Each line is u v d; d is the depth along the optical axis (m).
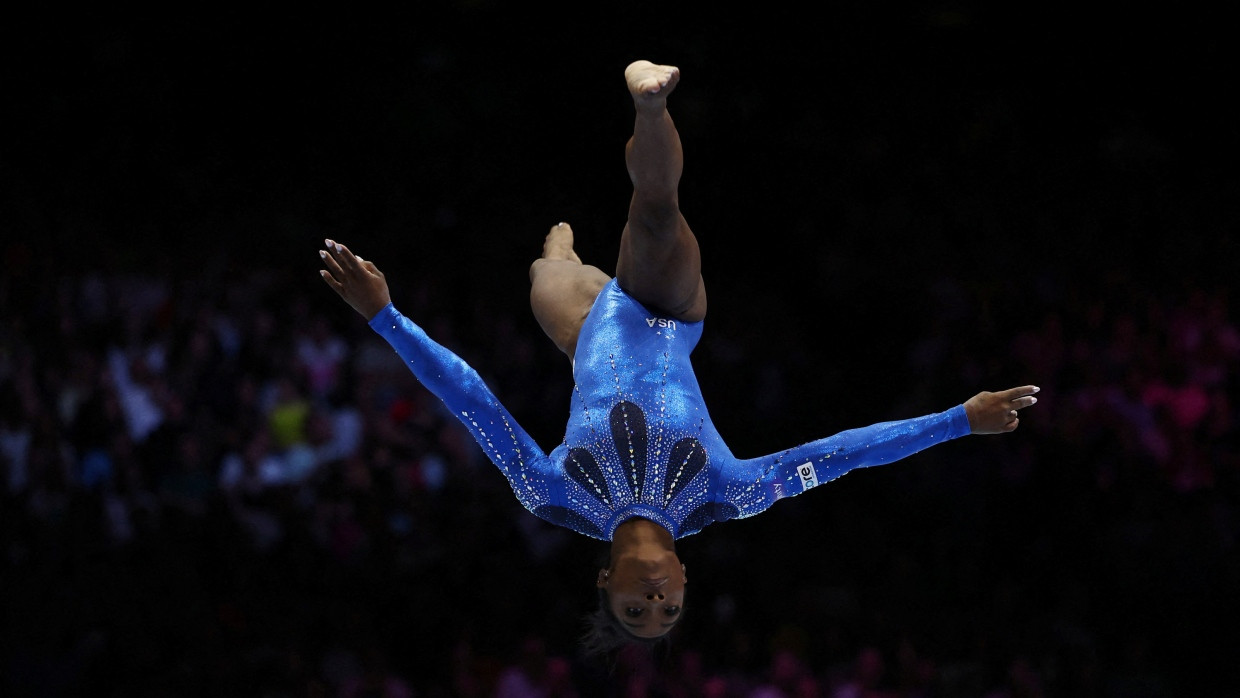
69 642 12.12
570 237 8.91
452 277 17.91
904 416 15.55
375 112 19.02
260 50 18.95
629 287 7.42
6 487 13.05
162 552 12.66
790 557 14.13
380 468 13.96
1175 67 19.52
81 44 18.56
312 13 19.03
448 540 13.52
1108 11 19.56
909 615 13.57
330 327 16.25
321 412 14.57
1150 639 13.52
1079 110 19.48
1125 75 19.56
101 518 12.81
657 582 6.55
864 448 6.94
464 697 12.62
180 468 13.88
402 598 13.03
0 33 18.27
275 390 14.77
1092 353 15.68
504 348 16.28
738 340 16.84
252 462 14.05
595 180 18.94
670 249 7.05
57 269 15.99
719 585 13.85
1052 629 13.36
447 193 18.69
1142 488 14.17
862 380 16.91
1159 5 19.53
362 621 12.76
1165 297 17.06
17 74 18.20
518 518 13.91
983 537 14.27
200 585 12.68
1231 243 17.94
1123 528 13.94
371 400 14.86
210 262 16.73
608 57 19.16
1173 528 13.84
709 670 13.25
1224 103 19.23
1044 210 18.69
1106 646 13.49
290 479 14.09
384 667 12.54
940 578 13.90
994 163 18.98
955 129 19.16
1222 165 19.12
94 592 12.33
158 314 15.35
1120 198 18.73
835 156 18.75
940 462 14.64
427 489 13.95
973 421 6.95
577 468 6.94
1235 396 15.50
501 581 13.21
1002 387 15.50
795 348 16.98
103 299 15.52
